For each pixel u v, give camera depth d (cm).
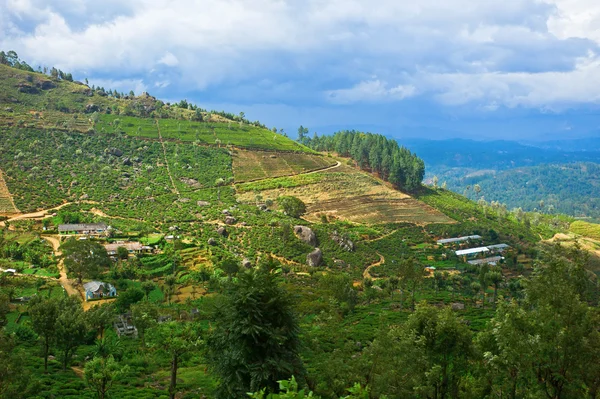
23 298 10188
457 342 4506
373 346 4362
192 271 13238
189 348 5338
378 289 13125
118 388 5628
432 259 17725
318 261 15588
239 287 4047
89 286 11188
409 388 4128
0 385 4003
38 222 15950
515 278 15838
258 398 1714
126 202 19225
